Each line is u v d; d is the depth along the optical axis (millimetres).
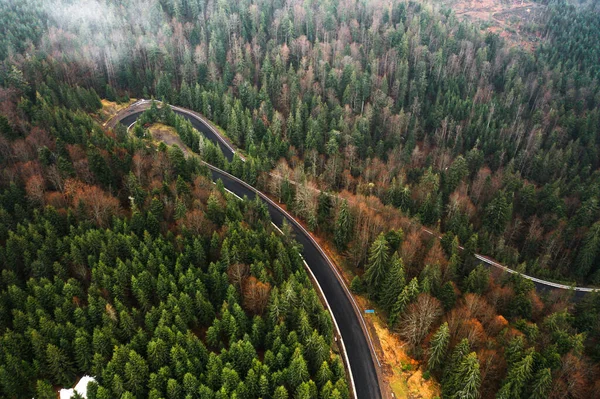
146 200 93312
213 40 185500
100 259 77250
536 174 152875
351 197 117250
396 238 92375
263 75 173625
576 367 66062
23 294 70562
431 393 72125
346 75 174625
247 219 99000
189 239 86250
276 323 72625
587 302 91250
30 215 88125
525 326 75062
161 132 146250
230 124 148750
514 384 63219
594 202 117438
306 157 140625
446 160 149750
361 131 153625
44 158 99250
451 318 76188
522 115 185000
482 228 122000
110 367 61875
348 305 88688
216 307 77250
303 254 102312
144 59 183500
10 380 59844
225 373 62125
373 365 76812
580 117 171000
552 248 118000
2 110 115250
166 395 62688
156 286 75438
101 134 116625
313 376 68938
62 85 142500
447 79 188500
